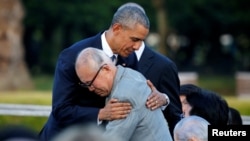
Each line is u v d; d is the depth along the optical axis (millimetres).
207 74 64125
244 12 61000
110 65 7871
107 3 57156
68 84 8609
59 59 8789
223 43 68062
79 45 8742
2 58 37000
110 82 7836
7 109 12758
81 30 59625
